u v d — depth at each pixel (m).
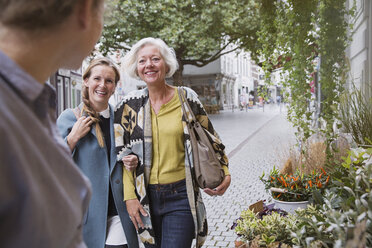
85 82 2.53
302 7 3.43
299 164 4.10
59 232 0.61
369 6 3.83
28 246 0.56
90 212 2.42
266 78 4.16
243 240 2.46
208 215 4.97
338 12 3.33
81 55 0.80
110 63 2.55
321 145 4.20
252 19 17.50
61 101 19.48
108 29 16.50
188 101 2.46
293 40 3.53
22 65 0.66
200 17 17.41
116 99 23.53
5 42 0.65
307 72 3.58
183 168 2.39
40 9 0.64
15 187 0.54
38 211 0.56
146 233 2.43
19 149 0.55
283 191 3.36
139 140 2.40
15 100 0.59
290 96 3.79
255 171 7.70
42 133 0.62
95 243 2.41
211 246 3.90
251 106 45.00
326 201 1.92
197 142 2.39
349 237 1.22
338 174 2.63
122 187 2.47
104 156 2.46
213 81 40.06
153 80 2.39
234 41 21.12
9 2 0.62
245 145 11.73
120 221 2.48
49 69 0.72
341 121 3.73
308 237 1.68
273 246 2.27
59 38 0.70
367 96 3.84
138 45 2.45
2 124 0.54
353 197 1.78
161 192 2.37
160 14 16.67
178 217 2.34
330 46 3.33
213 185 2.31
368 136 3.43
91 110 2.46
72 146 2.38
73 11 0.69
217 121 24.34
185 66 40.38
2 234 0.55
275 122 20.98
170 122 2.41
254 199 5.61
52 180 0.61
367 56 3.88
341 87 3.35
